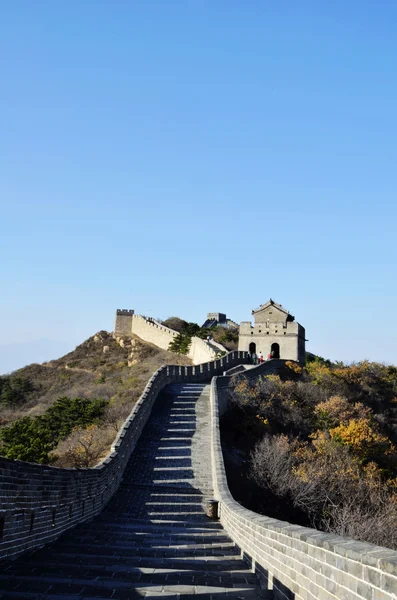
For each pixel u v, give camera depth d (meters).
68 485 15.12
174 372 42.69
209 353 62.44
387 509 23.52
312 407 43.91
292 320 64.69
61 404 41.97
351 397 51.72
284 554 8.57
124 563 11.07
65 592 8.43
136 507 20.58
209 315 109.81
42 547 12.73
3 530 10.49
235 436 34.81
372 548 5.85
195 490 23.02
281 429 38.34
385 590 5.11
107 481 20.88
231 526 15.33
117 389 54.59
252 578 10.34
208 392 38.84
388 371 60.34
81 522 16.81
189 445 28.52
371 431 37.75
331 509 25.34
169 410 34.62
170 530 16.34
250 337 63.81
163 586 9.13
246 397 39.84
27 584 8.82
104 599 8.15
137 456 26.84
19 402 65.31
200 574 10.36
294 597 7.86
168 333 82.12
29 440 31.03
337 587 6.26
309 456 30.92
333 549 6.41
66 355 86.69
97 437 33.00
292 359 62.41
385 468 35.22
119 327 91.88
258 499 26.11
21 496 11.42
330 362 68.06
